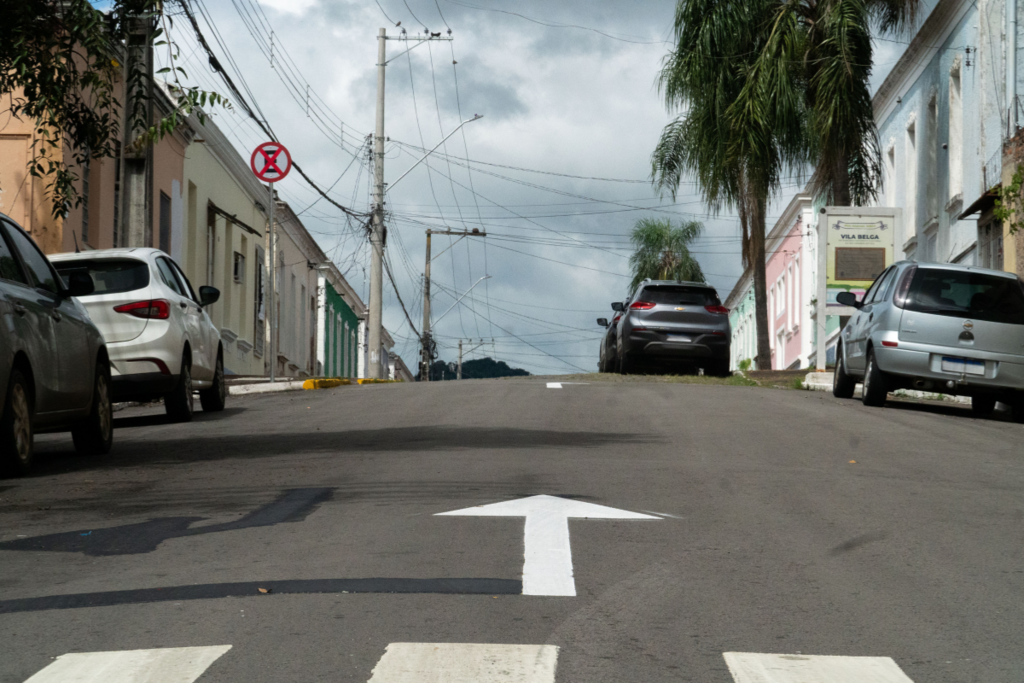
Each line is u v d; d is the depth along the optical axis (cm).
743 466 901
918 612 485
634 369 2566
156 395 1326
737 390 1758
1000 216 1911
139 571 543
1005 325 1465
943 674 404
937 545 618
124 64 1712
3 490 796
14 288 871
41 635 440
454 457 934
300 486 792
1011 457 1010
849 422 1253
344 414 1373
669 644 434
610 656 417
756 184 2855
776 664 411
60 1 1051
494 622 458
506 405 1404
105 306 1297
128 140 1772
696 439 1073
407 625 452
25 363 868
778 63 2744
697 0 2986
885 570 559
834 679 396
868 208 2220
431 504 715
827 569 558
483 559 566
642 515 685
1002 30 2341
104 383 1041
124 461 965
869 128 2733
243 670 396
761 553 590
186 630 445
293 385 2081
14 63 994
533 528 640
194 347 1409
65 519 682
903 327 1483
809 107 2816
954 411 1598
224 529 641
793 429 1171
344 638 434
